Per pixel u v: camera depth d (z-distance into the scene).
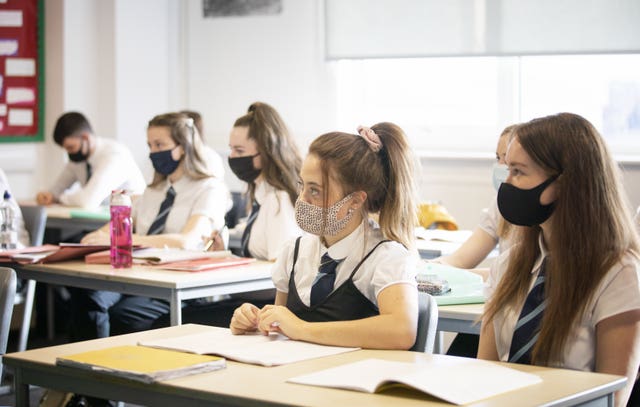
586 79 5.55
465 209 5.75
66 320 5.36
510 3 5.55
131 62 6.66
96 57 6.64
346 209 2.26
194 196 4.04
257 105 3.71
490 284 2.26
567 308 1.98
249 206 3.89
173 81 6.87
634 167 5.22
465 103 5.93
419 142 6.09
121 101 6.62
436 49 5.81
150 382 1.74
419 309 2.17
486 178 5.67
